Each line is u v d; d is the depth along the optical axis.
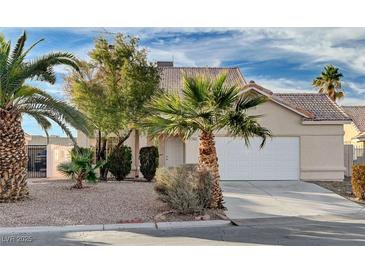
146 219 12.11
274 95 23.25
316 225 11.73
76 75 21.45
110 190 17.14
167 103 13.30
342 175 22.58
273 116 22.39
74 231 10.98
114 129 21.17
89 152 18.03
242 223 11.99
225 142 22.16
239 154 22.23
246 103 13.38
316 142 22.59
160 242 9.74
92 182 18.44
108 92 21.08
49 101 14.07
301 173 22.42
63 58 14.34
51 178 24.39
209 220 12.08
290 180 22.38
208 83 12.98
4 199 13.91
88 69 21.53
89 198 15.12
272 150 22.41
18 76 13.63
